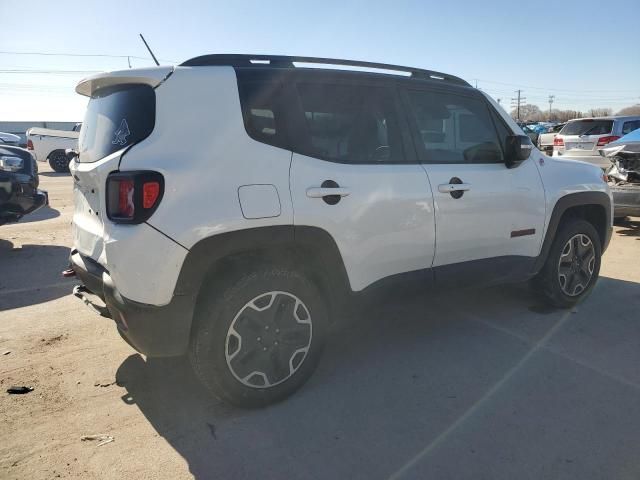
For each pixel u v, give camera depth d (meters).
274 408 3.01
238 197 2.74
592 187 4.54
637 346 3.80
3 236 7.77
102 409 3.00
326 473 2.44
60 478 2.41
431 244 3.50
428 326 4.22
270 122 2.95
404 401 3.07
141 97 2.81
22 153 6.65
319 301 3.11
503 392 3.16
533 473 2.42
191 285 2.68
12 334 4.05
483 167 3.85
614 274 5.64
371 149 3.32
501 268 3.97
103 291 2.79
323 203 3.00
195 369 2.85
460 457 2.54
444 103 3.77
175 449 2.63
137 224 2.59
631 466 2.46
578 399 3.06
